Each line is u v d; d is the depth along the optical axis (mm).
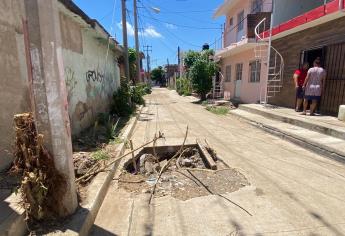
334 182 4375
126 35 13375
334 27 8281
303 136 6652
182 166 5449
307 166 5137
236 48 14711
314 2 12711
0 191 3148
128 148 6172
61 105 2803
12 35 3984
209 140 7285
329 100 8711
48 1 2631
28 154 2746
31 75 2703
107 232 3066
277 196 3893
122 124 8984
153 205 3688
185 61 24125
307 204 3654
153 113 13266
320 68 8273
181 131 8578
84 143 5906
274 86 11641
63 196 2941
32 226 2785
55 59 2721
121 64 16172
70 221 2908
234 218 3334
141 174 4977
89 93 7887
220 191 4074
